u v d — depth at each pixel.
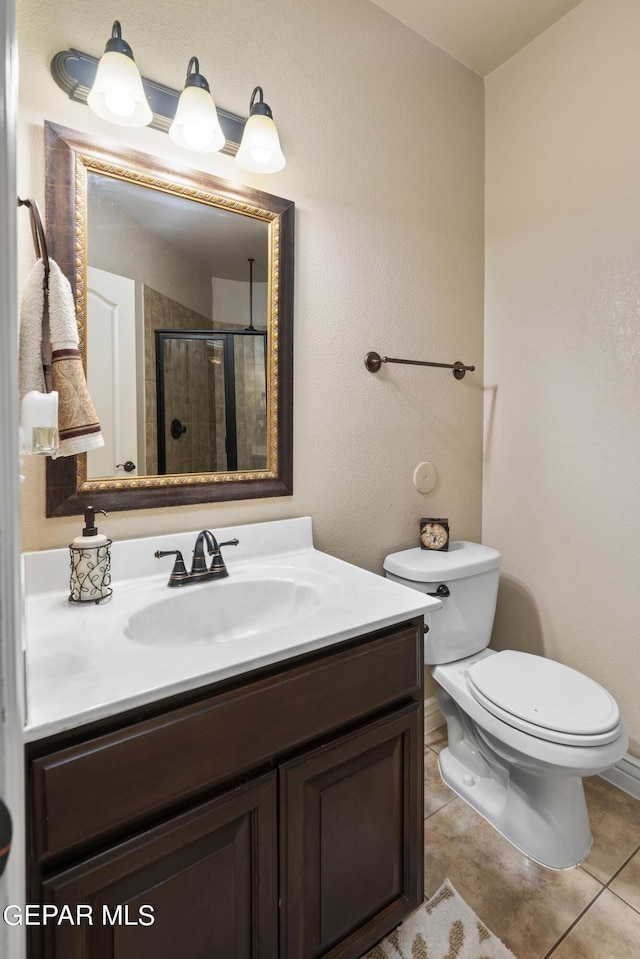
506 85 1.82
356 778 0.91
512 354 1.83
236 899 0.76
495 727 1.22
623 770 1.52
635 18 1.43
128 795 0.64
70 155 1.03
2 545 0.27
